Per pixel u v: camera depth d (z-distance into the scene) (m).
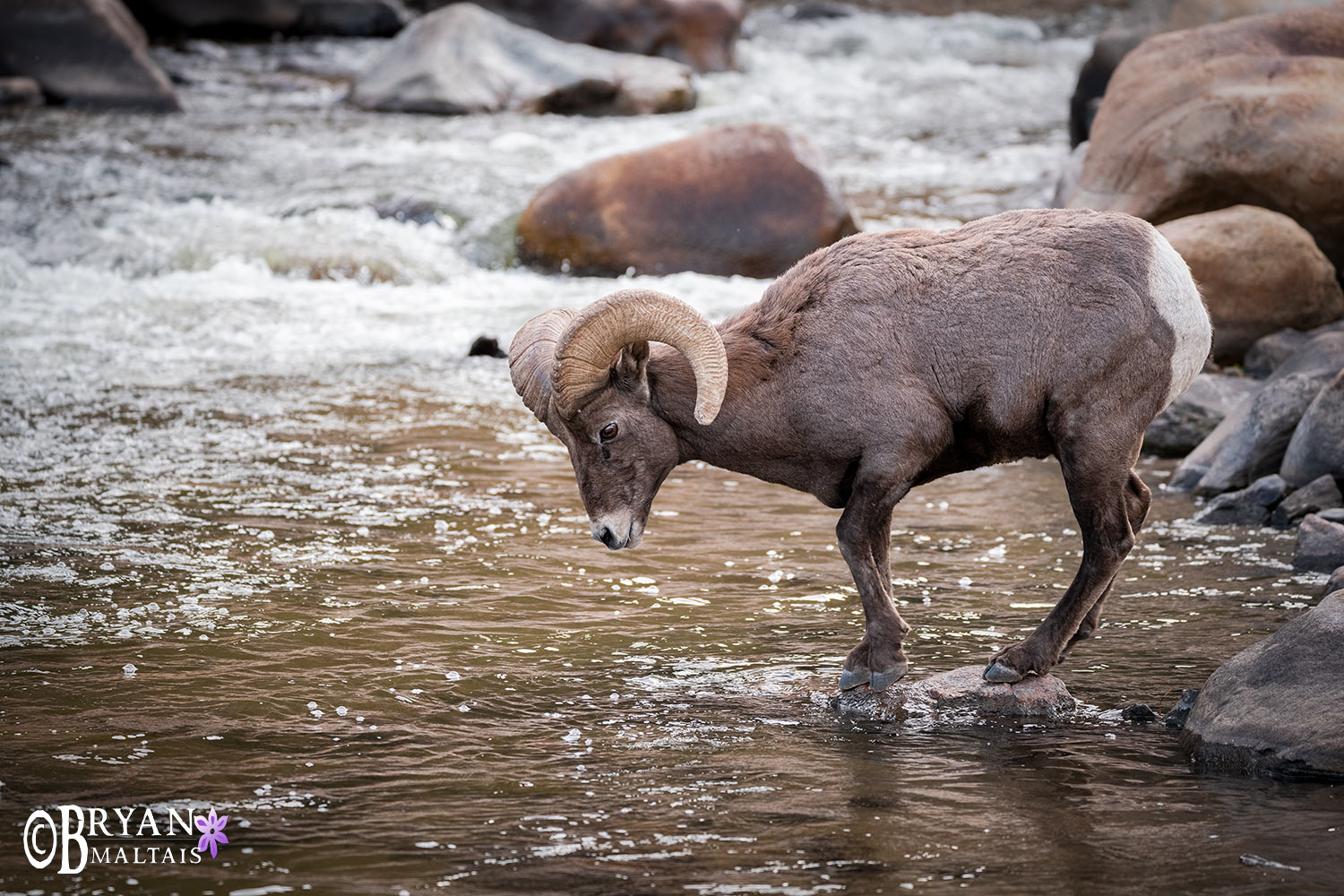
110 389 31.09
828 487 15.54
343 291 41.00
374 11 81.44
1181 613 18.28
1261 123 32.09
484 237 44.31
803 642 17.72
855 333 14.81
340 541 21.66
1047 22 95.19
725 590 19.70
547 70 65.62
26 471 25.05
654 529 22.72
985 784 13.52
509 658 17.14
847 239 15.47
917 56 83.31
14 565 20.19
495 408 30.47
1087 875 11.59
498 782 13.66
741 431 15.07
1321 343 25.47
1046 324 14.63
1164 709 15.43
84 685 16.06
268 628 17.98
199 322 37.41
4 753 14.21
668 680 16.48
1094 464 14.80
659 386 15.10
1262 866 11.69
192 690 15.96
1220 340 30.34
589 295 40.16
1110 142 34.75
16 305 38.16
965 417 15.03
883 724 15.17
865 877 11.64
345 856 12.12
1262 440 23.56
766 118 63.91
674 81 65.81
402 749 14.47
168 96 62.44
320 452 26.88
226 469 25.56
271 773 13.84
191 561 20.56
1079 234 14.91
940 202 48.09
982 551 21.38
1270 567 20.05
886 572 16.16
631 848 12.24
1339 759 13.38
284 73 71.88
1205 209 33.22
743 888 11.48
